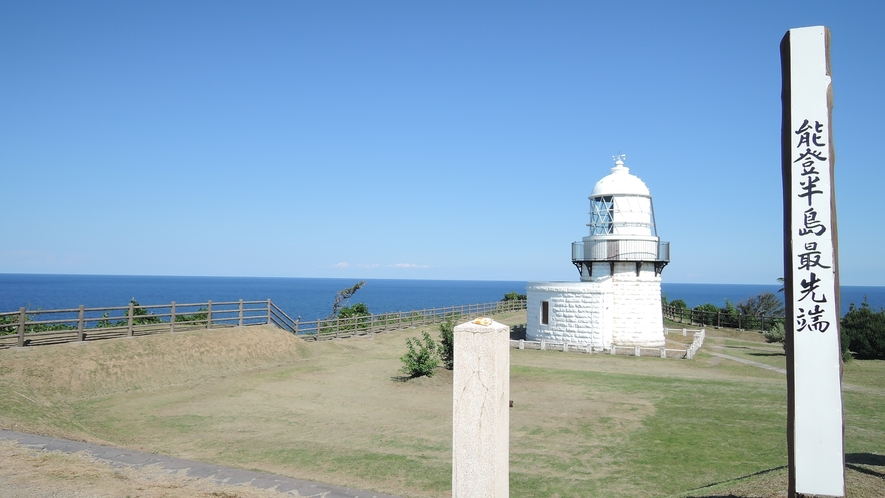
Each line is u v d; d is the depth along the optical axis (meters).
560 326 30.67
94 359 17.62
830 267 6.03
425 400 17.02
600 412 15.56
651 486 9.99
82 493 7.64
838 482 5.95
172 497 7.76
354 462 11.19
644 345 30.62
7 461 8.75
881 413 15.31
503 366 4.92
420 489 9.83
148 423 14.06
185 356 20.03
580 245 32.31
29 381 15.48
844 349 25.59
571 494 9.65
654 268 31.55
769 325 37.44
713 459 11.48
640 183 32.22
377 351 27.34
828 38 6.17
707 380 20.75
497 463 4.78
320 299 134.50
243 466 10.84
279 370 21.64
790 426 6.25
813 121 6.15
